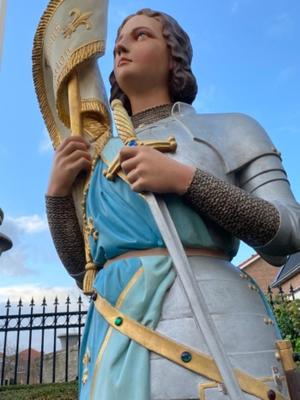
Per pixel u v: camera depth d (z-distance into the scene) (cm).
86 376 161
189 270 148
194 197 162
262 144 182
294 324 684
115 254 172
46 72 232
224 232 174
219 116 198
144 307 152
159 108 208
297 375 153
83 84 220
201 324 139
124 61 208
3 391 839
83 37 211
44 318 1024
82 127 210
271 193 172
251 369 145
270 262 183
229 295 158
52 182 203
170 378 141
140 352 146
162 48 210
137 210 171
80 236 207
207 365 141
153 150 167
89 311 179
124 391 142
